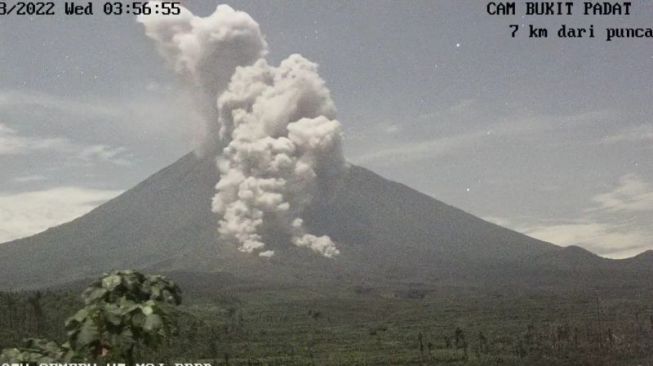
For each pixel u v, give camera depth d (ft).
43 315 565.12
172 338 44.06
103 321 41.60
